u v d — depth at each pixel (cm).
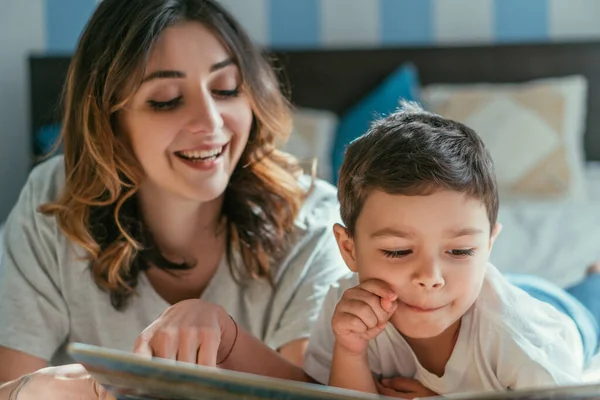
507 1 343
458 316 96
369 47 336
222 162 125
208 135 121
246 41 131
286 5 347
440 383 105
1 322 128
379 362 112
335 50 336
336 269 136
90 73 126
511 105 309
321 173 312
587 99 328
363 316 97
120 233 130
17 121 333
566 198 297
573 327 110
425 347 106
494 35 346
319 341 116
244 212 134
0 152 332
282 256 136
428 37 347
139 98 122
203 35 124
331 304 115
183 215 131
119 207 128
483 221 95
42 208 133
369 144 100
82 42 128
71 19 333
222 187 126
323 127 322
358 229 99
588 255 227
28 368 127
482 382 103
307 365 115
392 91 321
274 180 137
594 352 135
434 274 92
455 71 333
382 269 96
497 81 332
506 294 104
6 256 135
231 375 74
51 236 132
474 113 311
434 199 92
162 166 124
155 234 134
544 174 301
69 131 132
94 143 126
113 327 131
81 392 97
